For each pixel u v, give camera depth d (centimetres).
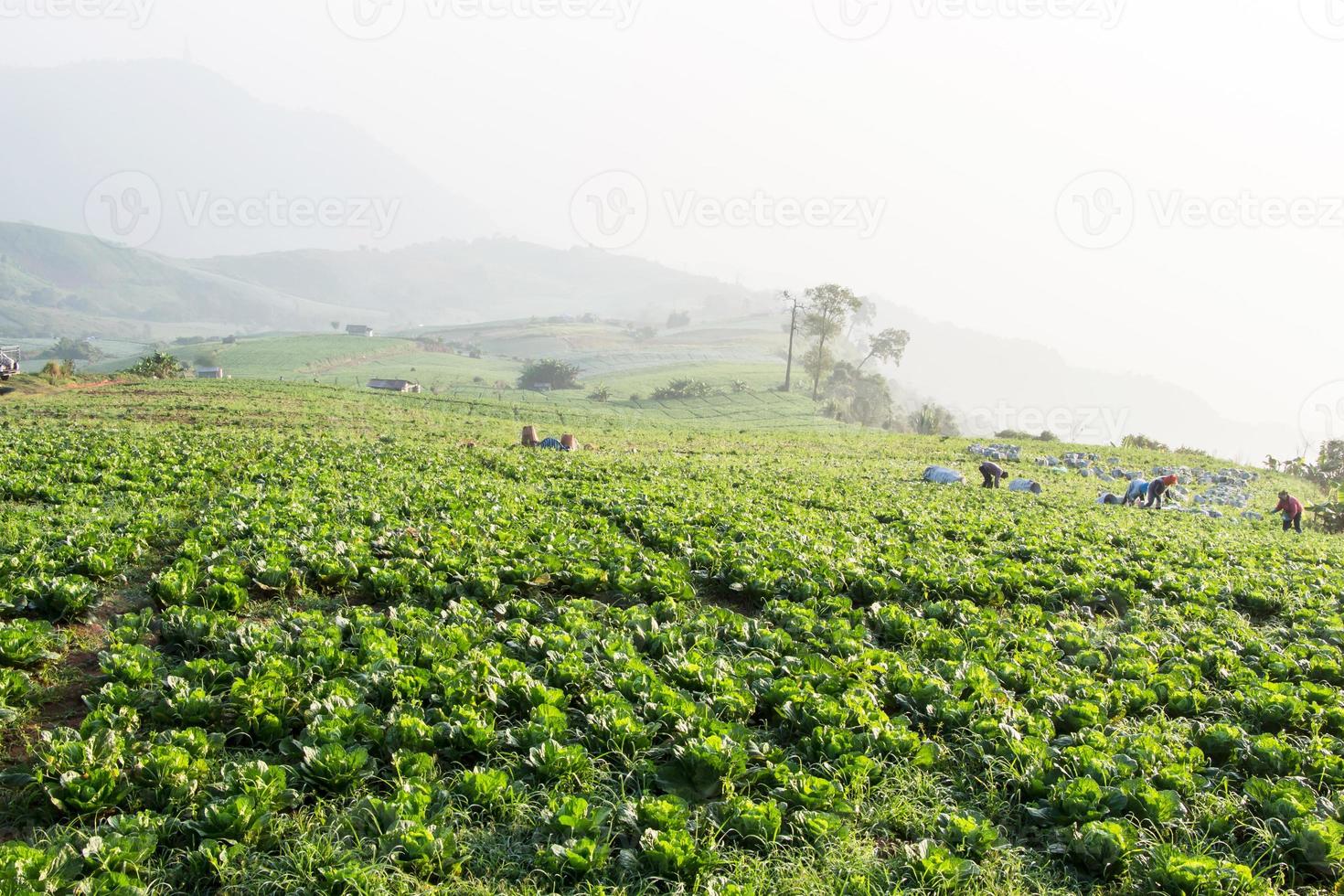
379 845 592
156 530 1416
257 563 1193
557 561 1321
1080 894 619
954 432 12456
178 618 970
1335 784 766
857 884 583
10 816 631
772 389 12731
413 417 5406
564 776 702
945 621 1305
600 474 2703
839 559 1540
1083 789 695
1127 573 1666
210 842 576
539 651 963
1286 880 643
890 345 14762
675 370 15912
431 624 1027
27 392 5022
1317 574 1850
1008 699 914
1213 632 1266
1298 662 1134
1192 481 4881
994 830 661
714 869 596
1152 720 909
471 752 740
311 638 916
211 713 764
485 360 18900
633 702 857
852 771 726
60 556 1188
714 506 2083
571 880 589
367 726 735
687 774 718
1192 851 644
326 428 4191
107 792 628
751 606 1343
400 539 1431
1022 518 2400
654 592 1275
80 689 861
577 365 18588
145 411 4312
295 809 653
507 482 2344
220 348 16888
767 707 884
